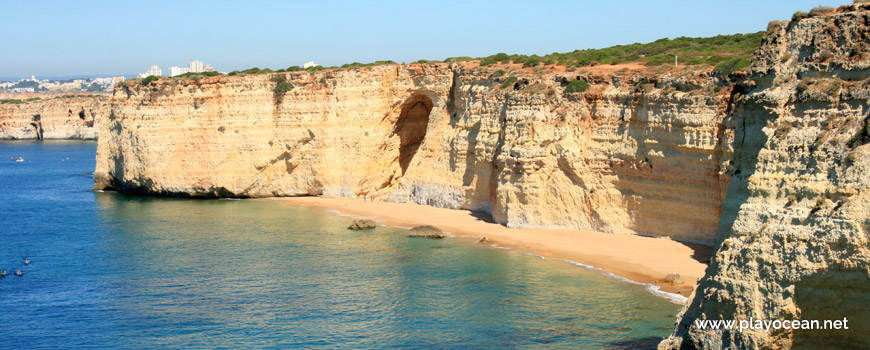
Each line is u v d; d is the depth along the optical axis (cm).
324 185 8419
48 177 11262
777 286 2764
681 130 5491
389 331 4056
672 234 5675
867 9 2975
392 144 8631
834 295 2703
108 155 9400
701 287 3059
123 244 6228
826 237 2669
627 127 5962
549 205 6344
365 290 4791
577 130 6272
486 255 5609
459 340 3900
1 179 10969
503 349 3753
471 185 7219
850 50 2895
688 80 5544
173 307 4534
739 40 7650
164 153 8519
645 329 3966
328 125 8381
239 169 8444
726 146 5128
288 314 4359
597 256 5406
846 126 2784
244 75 8612
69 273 5347
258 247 6019
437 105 7981
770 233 2811
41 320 4356
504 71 7250
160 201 8444
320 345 3881
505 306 4409
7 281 5166
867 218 2609
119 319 4338
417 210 7450
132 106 8750
